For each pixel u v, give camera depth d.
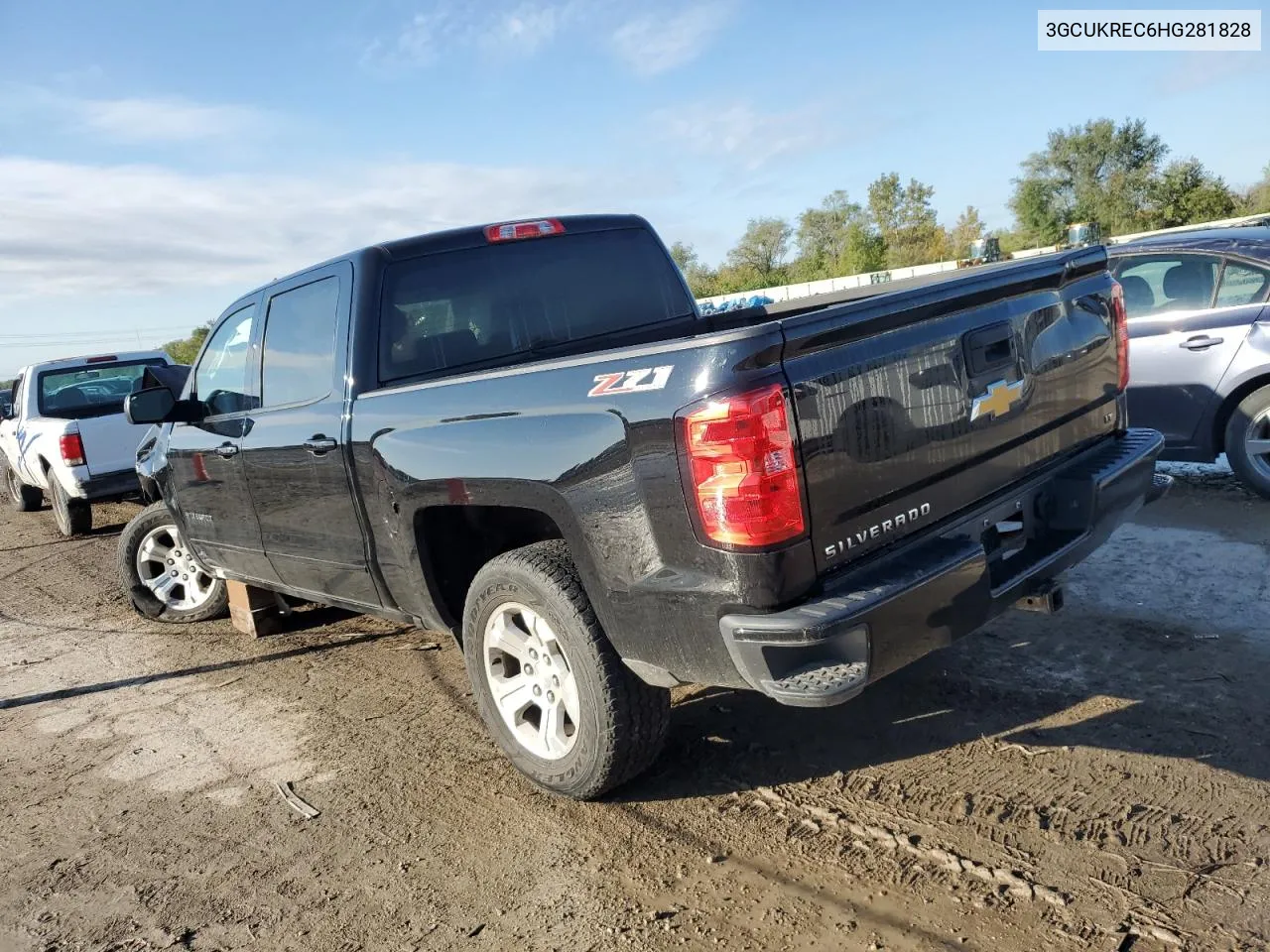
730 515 2.55
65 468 9.68
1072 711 3.63
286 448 4.23
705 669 2.81
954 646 4.34
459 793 3.67
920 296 2.84
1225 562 4.93
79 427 9.66
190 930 2.99
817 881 2.84
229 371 4.88
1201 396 6.05
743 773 3.51
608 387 2.84
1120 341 3.75
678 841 3.14
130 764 4.32
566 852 3.17
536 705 3.51
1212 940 2.41
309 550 4.38
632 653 3.00
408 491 3.54
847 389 2.68
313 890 3.14
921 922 2.60
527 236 4.46
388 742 4.21
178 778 4.10
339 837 3.45
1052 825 2.95
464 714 4.42
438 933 2.84
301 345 4.27
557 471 2.98
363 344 3.91
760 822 3.19
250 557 5.02
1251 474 5.89
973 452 3.05
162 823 3.71
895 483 2.82
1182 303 6.16
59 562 9.23
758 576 2.57
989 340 3.08
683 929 2.71
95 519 11.80
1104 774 3.19
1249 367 5.81
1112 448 3.61
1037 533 3.35
